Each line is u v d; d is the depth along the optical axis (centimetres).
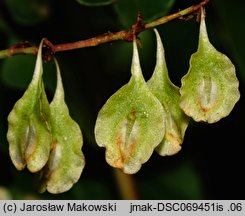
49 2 10
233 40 10
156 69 8
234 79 8
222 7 10
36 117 8
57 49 8
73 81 10
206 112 8
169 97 8
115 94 8
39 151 8
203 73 8
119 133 8
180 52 10
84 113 10
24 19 10
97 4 9
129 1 9
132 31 8
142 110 8
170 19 8
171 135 8
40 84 8
